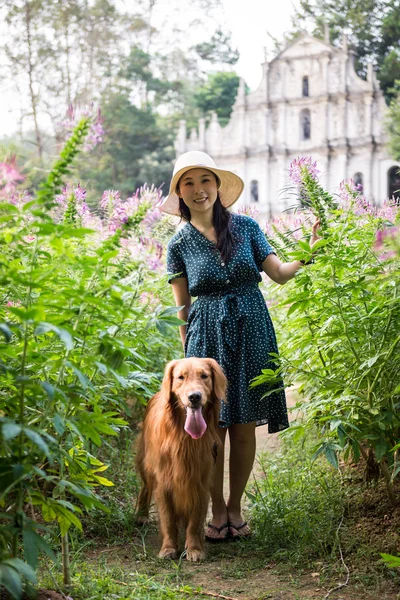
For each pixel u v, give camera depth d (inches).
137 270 117.4
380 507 155.3
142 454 172.9
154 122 2206.0
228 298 165.5
